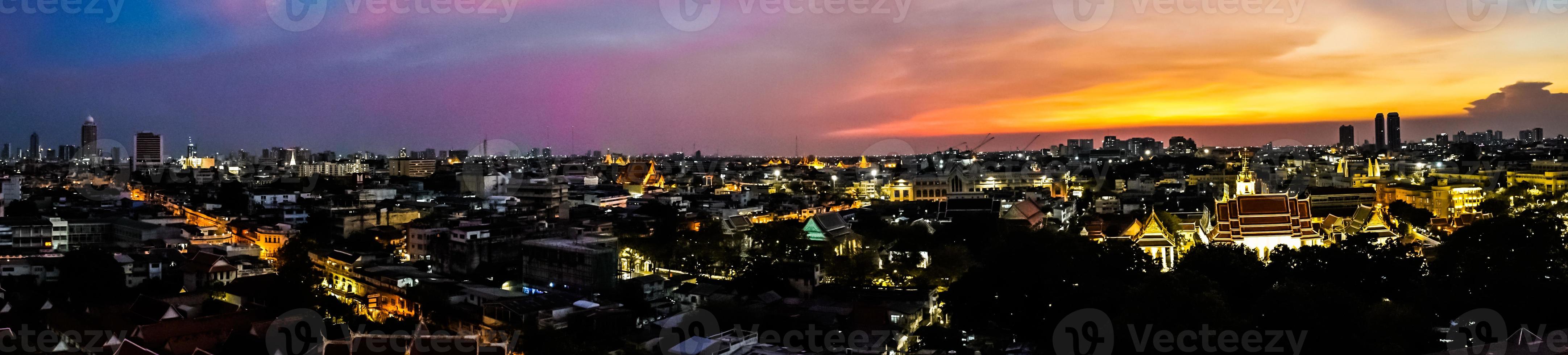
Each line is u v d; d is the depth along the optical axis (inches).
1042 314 6756.9
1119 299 6190.9
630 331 7071.9
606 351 6328.7
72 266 7839.6
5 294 7534.5
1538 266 6402.6
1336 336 5339.6
